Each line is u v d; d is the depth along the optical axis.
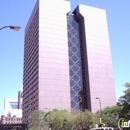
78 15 147.75
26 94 151.62
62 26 133.75
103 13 153.88
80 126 69.81
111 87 132.50
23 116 157.62
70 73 131.75
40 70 117.50
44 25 129.38
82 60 139.00
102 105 125.31
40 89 113.56
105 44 144.12
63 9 139.75
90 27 144.38
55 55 124.19
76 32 146.88
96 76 131.38
